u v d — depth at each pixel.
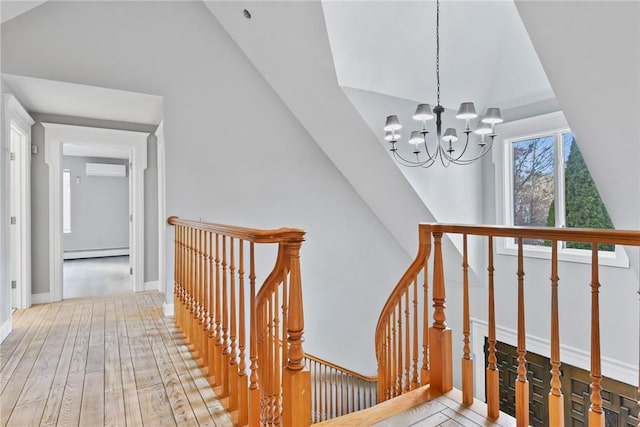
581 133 2.29
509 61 3.51
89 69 3.10
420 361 3.72
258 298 1.63
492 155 4.04
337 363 4.39
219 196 3.62
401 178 3.58
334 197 4.27
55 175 3.95
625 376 3.05
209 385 2.07
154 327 3.06
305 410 1.43
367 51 2.97
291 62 3.33
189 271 2.75
